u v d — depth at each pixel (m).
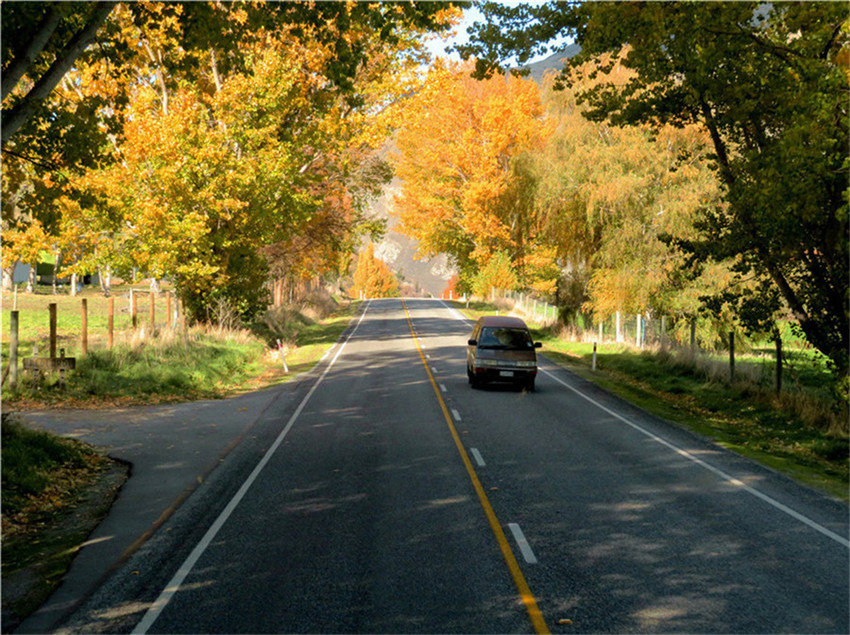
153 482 11.27
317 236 42.16
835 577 7.36
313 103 31.45
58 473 11.38
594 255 35.72
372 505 9.87
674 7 13.80
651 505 9.98
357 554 7.93
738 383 21.58
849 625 6.23
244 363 28.38
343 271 83.88
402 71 35.22
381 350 33.97
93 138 13.45
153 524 9.12
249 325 36.41
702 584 7.14
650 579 7.25
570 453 13.36
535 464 12.42
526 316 51.38
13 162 13.79
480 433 15.17
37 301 48.00
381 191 45.19
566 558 7.83
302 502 10.05
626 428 16.14
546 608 6.53
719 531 8.85
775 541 8.50
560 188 37.31
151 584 7.13
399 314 60.22
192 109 28.97
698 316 29.73
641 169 33.94
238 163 28.48
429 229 66.06
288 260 42.16
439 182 64.94
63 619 6.35
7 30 10.01
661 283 31.16
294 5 13.05
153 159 28.14
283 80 28.95
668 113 18.50
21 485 10.19
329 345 36.56
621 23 14.28
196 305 32.78
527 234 57.34
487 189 55.31
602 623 6.23
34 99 10.67
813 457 13.93
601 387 23.25
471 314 59.91
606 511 9.66
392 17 12.84
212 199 27.83
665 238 18.94
